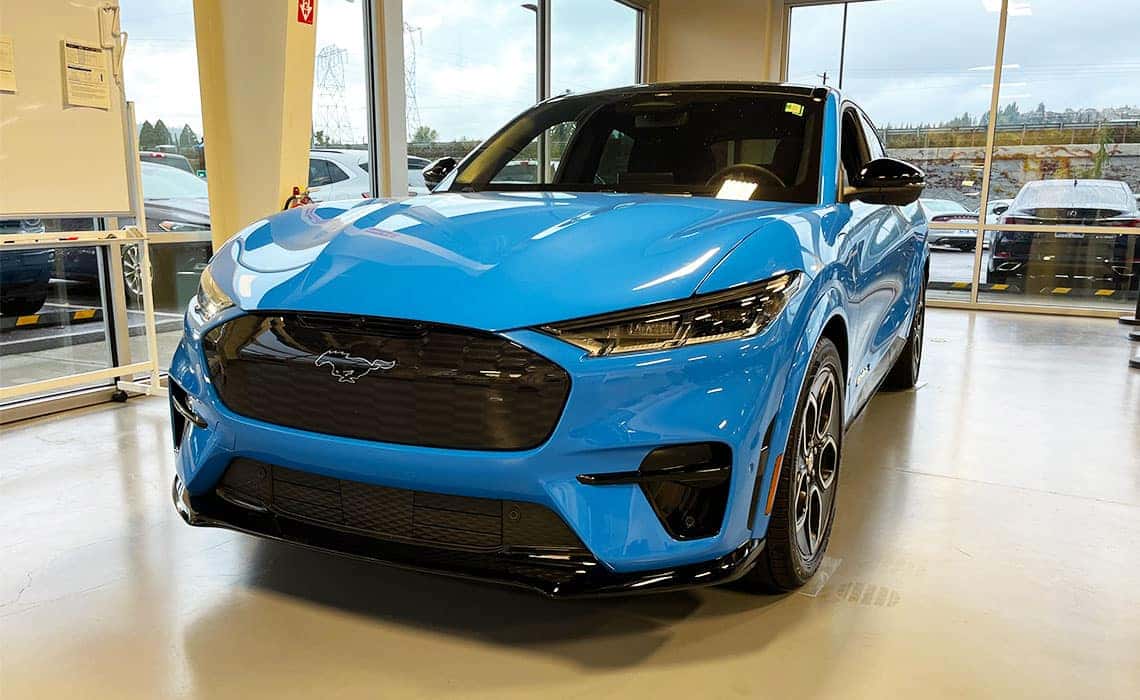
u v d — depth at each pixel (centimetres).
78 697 137
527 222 160
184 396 169
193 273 395
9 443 283
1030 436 304
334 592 175
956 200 707
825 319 162
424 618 164
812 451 172
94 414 324
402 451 136
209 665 147
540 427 131
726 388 136
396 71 452
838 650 154
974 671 148
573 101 261
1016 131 677
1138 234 643
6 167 285
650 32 782
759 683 142
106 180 317
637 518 135
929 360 457
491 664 147
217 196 381
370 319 137
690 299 135
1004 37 669
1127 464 272
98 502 227
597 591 134
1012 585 183
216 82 369
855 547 201
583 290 135
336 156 434
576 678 143
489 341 131
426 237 155
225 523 160
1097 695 142
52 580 180
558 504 132
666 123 235
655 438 133
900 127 721
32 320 349
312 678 143
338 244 158
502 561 138
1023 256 686
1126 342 525
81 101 305
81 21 303
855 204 218
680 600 172
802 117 226
